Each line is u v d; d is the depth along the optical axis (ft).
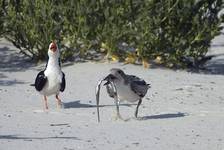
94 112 51.13
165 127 45.85
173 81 67.15
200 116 50.14
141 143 40.88
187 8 75.51
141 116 49.80
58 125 46.09
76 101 56.13
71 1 77.05
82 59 78.33
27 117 48.91
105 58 78.02
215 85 65.67
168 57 76.84
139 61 77.66
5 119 48.01
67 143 40.47
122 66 75.56
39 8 78.33
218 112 51.98
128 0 74.69
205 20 77.05
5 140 41.11
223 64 82.69
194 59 78.02
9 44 85.30
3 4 81.97
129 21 75.51
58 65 53.21
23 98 57.47
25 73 71.72
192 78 70.18
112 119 48.49
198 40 76.74
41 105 54.29
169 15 75.10
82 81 66.13
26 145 39.83
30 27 78.64
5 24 81.15
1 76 69.51
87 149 39.06
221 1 77.30
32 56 79.46
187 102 56.34
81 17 76.79
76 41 77.82
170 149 39.63
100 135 42.91
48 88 52.70
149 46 75.72
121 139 41.88
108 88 47.83
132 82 47.21
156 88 62.44
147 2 74.18
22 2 79.66
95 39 77.71
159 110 52.37
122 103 54.85
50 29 77.61
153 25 74.79
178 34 76.28
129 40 76.07
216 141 41.91
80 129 44.75
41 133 43.29
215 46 93.91
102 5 75.92
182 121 48.06
